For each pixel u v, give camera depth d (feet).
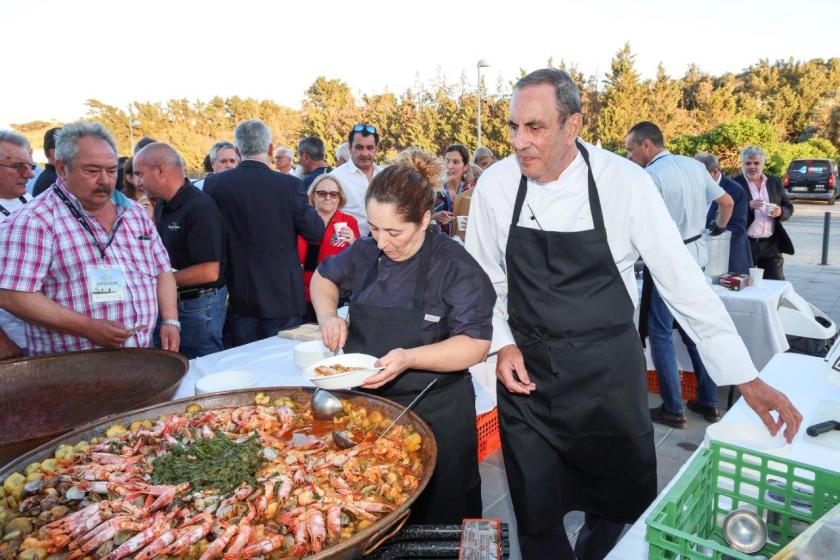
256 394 5.49
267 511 3.88
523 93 5.57
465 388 6.09
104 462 4.40
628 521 6.70
